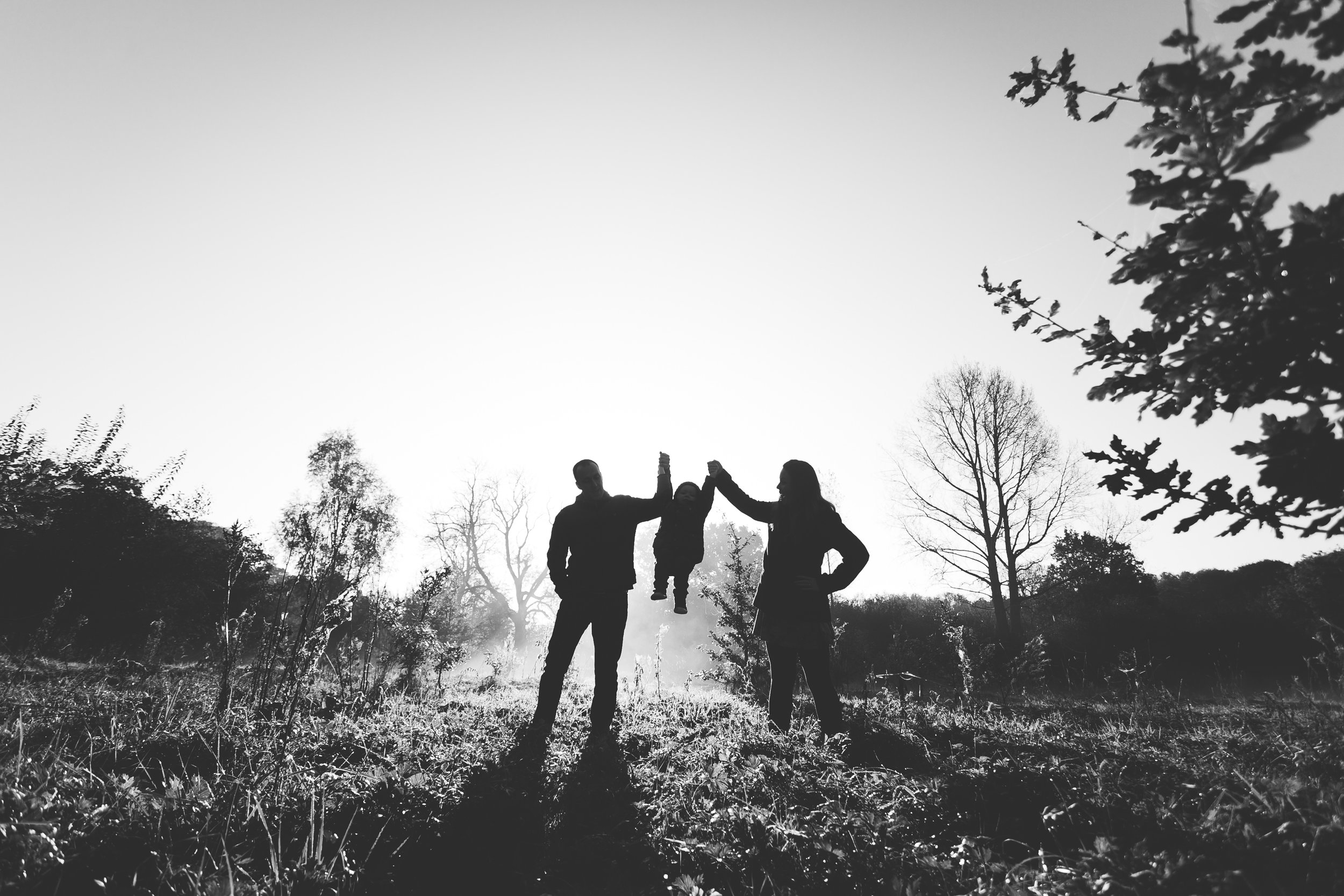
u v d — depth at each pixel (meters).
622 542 4.71
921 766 3.74
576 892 2.16
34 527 7.68
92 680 6.69
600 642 4.54
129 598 14.08
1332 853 1.72
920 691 10.45
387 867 2.27
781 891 2.05
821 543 4.56
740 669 9.98
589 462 4.95
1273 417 1.60
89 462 14.40
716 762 3.34
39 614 12.42
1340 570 20.20
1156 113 1.77
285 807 2.54
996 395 27.14
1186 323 1.78
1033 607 27.25
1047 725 6.02
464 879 2.27
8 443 11.52
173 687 6.11
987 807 2.67
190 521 17.47
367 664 6.39
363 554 5.50
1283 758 3.21
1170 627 22.14
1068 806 2.41
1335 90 1.25
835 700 4.31
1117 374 1.89
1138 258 1.60
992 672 10.73
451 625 9.66
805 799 2.80
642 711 5.75
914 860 2.19
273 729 3.80
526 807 2.73
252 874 2.06
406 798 2.72
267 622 5.43
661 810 2.68
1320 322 1.46
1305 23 1.29
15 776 2.31
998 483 26.25
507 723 4.87
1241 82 1.36
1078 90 1.98
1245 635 21.02
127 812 2.33
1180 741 4.70
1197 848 1.93
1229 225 1.41
